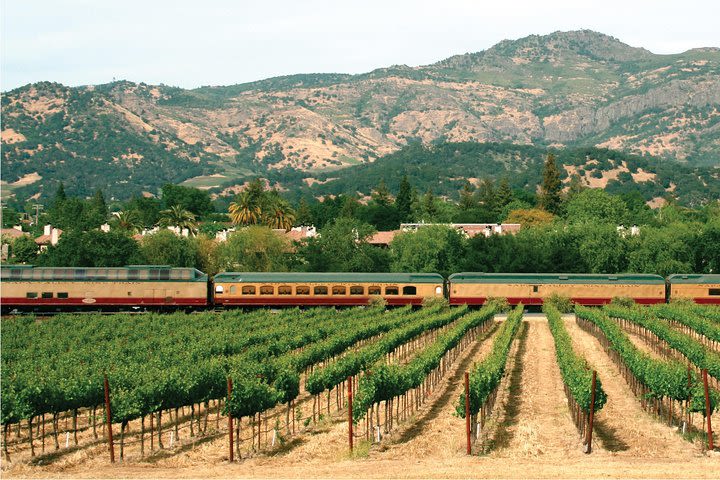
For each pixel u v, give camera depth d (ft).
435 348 208.85
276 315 310.45
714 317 302.25
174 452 150.92
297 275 352.69
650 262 424.05
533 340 292.61
